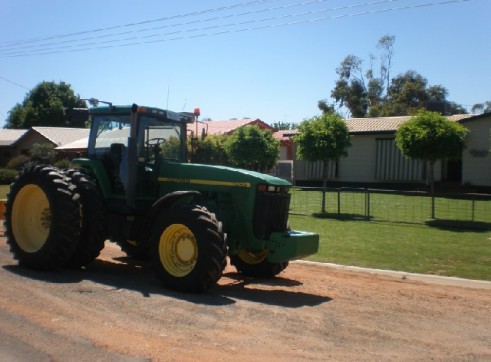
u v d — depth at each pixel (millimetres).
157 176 8367
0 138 43969
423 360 4961
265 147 24188
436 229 14195
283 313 6285
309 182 27484
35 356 4605
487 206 17922
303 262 9977
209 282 6879
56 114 54562
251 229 7555
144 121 8344
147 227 7637
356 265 9750
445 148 16266
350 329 5809
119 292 6797
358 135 25609
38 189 8109
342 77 51000
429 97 49219
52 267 7902
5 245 9922
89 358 4594
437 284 8461
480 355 5168
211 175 7898
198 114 9031
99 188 8469
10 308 5828
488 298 7539
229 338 5273
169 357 4691
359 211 17453
